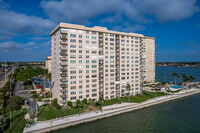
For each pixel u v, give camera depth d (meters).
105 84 94.94
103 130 59.78
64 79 79.62
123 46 102.25
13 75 151.88
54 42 93.44
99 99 90.75
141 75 113.94
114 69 98.06
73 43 81.19
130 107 83.12
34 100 94.44
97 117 69.62
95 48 88.38
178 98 111.75
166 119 71.12
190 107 89.50
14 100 75.56
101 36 92.00
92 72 87.50
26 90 124.12
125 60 103.31
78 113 72.12
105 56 94.25
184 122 67.75
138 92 110.75
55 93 92.88
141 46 113.38
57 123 61.53
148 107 89.00
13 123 61.06
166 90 126.56
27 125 58.59
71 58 80.62
